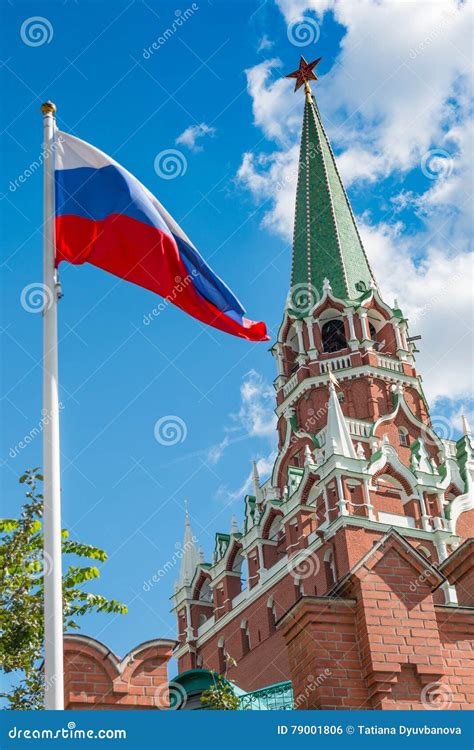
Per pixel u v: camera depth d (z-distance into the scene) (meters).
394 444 71.06
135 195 23.30
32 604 29.42
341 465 64.88
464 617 21.81
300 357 75.31
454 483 69.81
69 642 21.00
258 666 66.44
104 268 22.98
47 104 23.34
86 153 23.50
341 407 72.81
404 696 20.48
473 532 67.88
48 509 18.78
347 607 21.30
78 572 30.36
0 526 29.84
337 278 78.62
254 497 73.31
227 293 23.80
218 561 73.88
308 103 90.69
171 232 23.67
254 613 68.62
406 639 20.92
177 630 75.88
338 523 62.66
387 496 66.19
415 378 75.31
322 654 20.80
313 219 82.75
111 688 20.83
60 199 23.12
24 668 28.94
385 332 76.88
